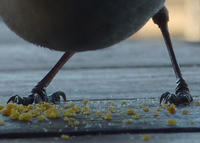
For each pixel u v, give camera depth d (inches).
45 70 72.6
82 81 67.4
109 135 56.4
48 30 55.4
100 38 56.0
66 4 54.9
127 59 80.4
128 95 63.0
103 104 60.4
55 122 57.4
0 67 74.2
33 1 54.8
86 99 61.8
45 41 55.9
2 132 56.4
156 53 89.8
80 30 55.5
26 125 57.1
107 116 57.7
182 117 57.9
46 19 55.1
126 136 56.2
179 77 60.4
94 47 56.4
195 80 66.8
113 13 55.4
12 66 74.7
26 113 57.7
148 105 60.0
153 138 56.0
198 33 113.8
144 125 57.0
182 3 179.0
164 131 56.6
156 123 57.2
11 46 110.7
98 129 56.6
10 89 65.2
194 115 58.2
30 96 60.2
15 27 55.8
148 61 76.4
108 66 73.6
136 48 101.6
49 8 54.9
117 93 63.6
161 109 59.0
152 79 67.6
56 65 60.7
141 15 56.1
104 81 67.2
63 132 56.4
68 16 55.1
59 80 67.8
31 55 90.5
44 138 56.2
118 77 68.6
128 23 56.0
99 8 55.2
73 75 69.7
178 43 109.7
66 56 60.9
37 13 55.0
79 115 58.3
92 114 58.5
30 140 56.1
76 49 56.5
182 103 59.8
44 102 59.7
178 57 80.7
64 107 59.6
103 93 63.6
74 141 55.9
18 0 54.9
